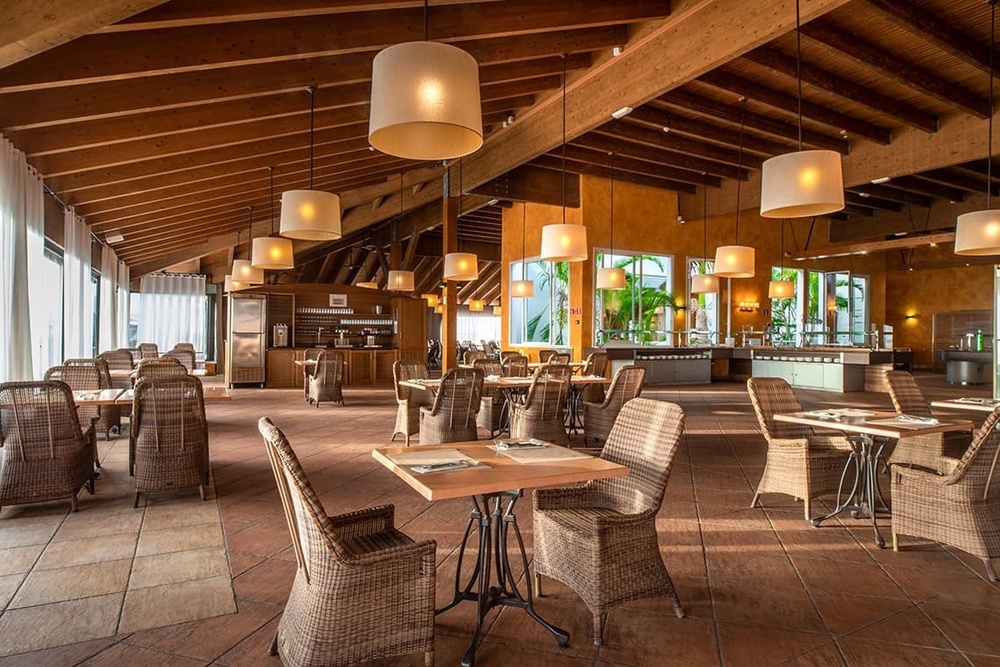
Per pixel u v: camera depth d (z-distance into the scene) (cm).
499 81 603
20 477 377
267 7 377
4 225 461
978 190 1164
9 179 465
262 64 493
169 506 405
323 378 961
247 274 941
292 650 196
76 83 385
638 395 585
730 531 361
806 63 696
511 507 251
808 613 257
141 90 454
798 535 355
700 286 1189
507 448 268
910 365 1245
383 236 1517
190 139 571
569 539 246
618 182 1281
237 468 519
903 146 892
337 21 457
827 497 433
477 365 751
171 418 406
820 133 933
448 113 250
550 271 1364
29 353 502
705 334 1440
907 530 323
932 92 707
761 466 532
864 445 375
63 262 704
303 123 611
